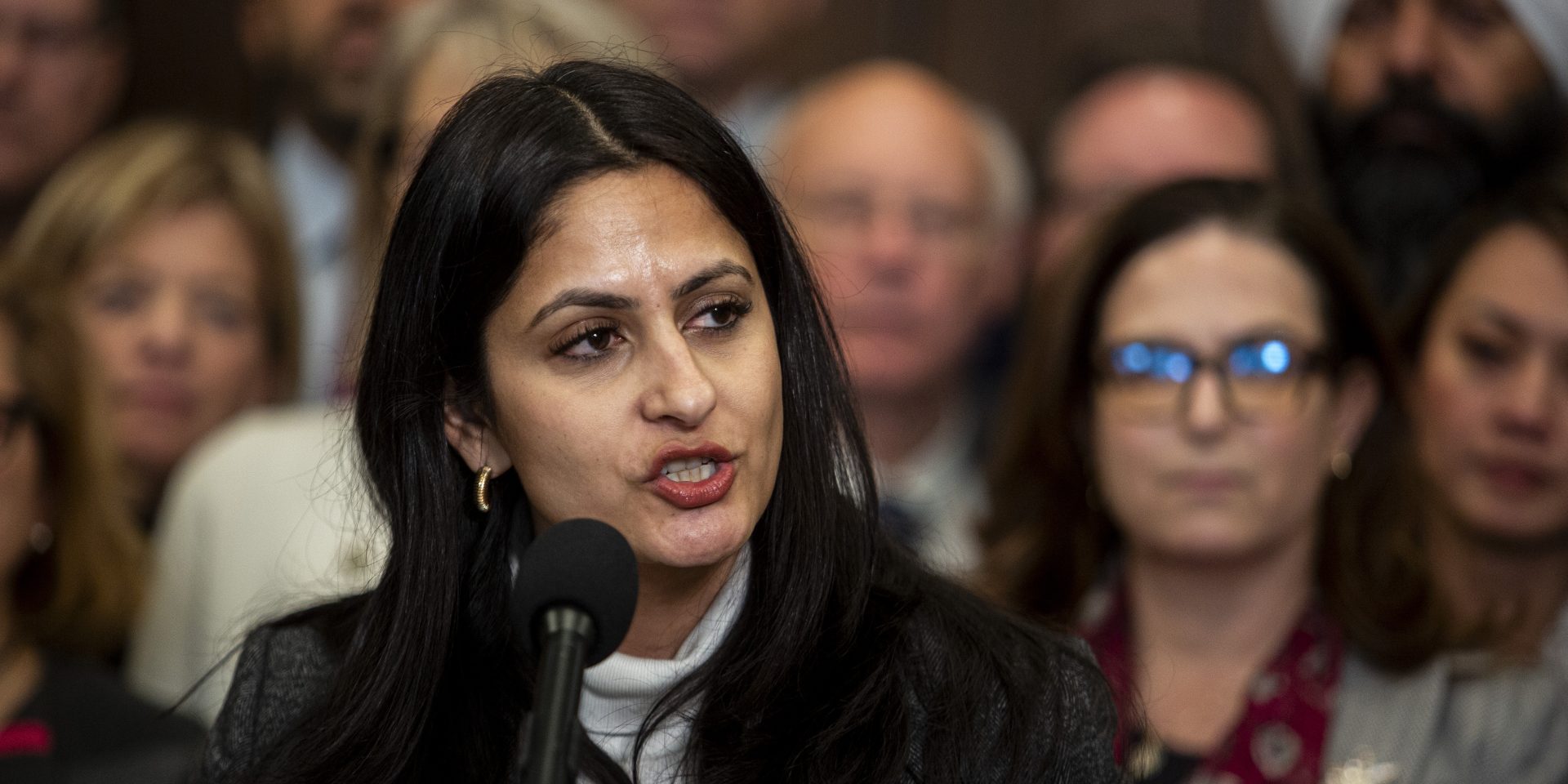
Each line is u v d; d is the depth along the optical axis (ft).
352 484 15.51
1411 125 29.43
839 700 13.47
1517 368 23.98
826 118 30.66
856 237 29.81
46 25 32.24
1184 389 20.57
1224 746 19.89
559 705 10.62
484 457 13.71
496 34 24.26
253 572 23.89
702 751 13.47
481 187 12.80
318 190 31.19
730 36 32.65
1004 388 30.63
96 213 28.17
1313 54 31.19
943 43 34.37
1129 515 20.99
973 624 14.29
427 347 13.34
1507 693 19.98
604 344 12.73
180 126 29.89
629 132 12.80
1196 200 21.67
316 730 13.93
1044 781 13.47
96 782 20.84
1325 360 20.84
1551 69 29.07
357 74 31.07
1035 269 31.30
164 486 28.25
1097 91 31.48
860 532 14.06
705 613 13.83
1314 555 21.21
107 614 23.53
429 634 13.78
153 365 27.91
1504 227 24.54
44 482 22.90
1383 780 19.31
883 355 29.53
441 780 13.83
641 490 12.59
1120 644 21.39
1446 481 24.50
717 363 12.74
